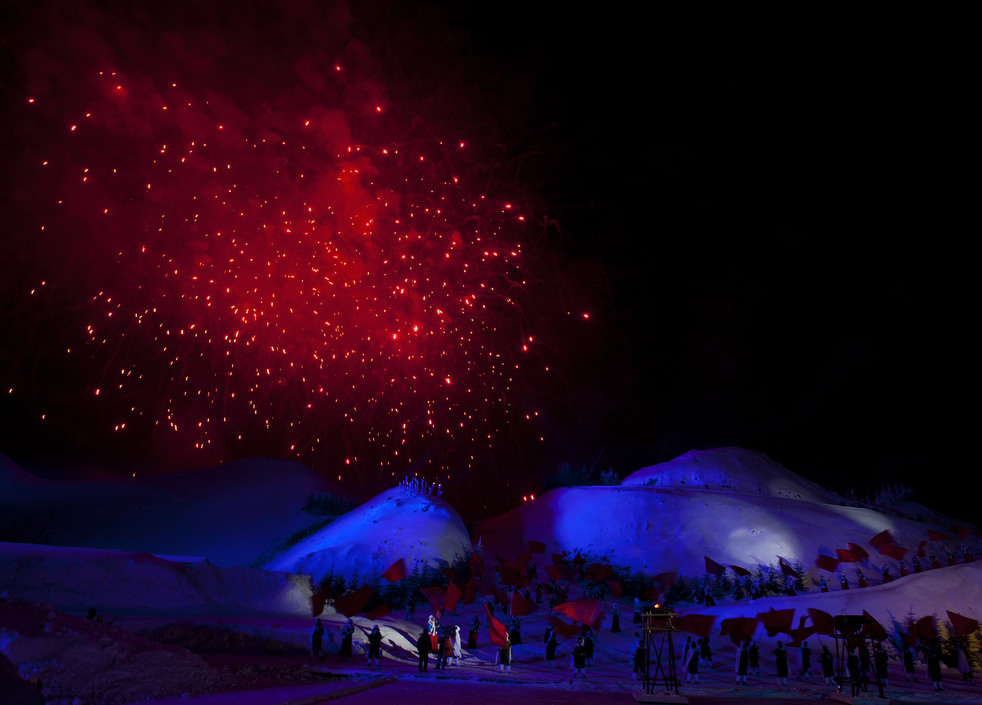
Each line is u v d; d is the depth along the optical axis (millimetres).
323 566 39219
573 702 16500
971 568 34719
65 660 12695
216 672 15516
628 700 17703
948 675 27312
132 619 22406
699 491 50906
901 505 56781
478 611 35625
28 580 24688
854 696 20203
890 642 29750
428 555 39875
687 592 40781
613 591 40938
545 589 41219
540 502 54875
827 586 40562
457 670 22656
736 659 26109
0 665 11820
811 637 30297
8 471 49094
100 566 25984
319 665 20094
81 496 49188
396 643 25531
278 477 55031
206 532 47406
